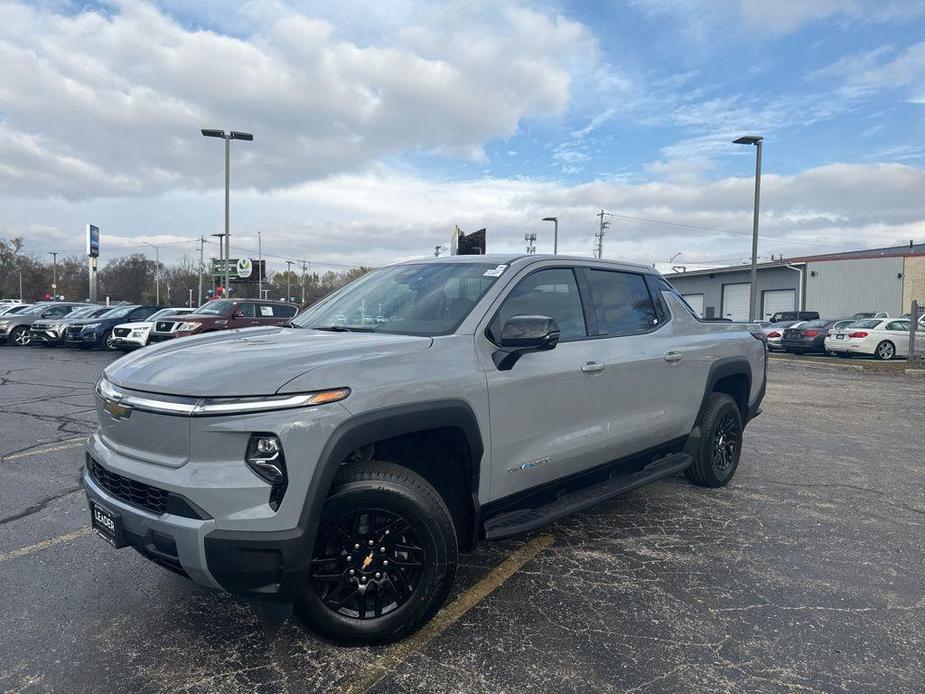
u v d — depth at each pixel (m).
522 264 3.85
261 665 2.83
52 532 4.37
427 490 2.95
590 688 2.69
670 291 5.14
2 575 3.71
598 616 3.29
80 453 6.57
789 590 3.62
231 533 2.51
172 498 2.58
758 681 2.75
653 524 4.65
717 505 5.10
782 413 9.96
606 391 4.04
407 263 4.39
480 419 3.21
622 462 4.32
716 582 3.71
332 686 2.68
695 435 5.11
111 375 3.08
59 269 92.38
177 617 3.24
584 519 4.75
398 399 2.86
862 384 14.42
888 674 2.82
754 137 25.02
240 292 73.19
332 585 2.88
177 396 2.63
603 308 4.33
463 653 2.94
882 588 3.67
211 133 27.11
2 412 9.01
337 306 4.11
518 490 3.53
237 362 2.77
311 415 2.59
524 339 3.14
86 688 2.66
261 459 2.54
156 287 85.38
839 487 5.68
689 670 2.82
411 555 2.97
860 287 40.94
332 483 2.80
